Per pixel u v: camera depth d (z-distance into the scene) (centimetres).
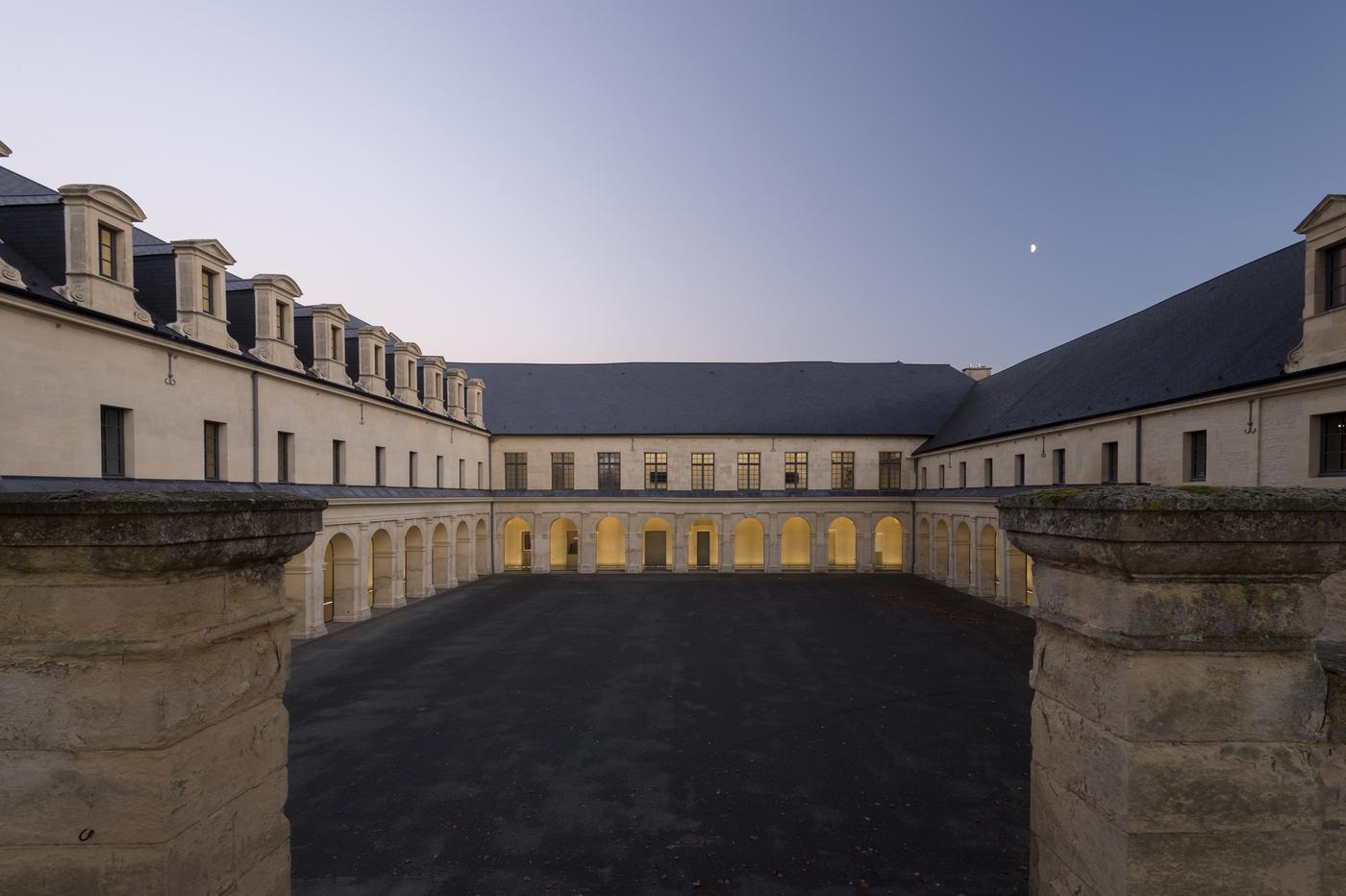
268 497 370
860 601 3156
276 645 388
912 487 4438
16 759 306
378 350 3022
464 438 4006
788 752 1298
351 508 2597
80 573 303
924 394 4756
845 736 1380
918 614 2806
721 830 1005
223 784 343
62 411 1533
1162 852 317
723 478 4450
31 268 1612
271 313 2303
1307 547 312
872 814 1050
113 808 303
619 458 4478
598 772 1207
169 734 306
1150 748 317
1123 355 2786
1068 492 357
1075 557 348
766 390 4819
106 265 1700
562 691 1698
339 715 1518
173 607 311
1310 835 321
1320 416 1639
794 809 1070
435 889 860
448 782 1170
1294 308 1936
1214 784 317
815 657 2062
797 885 866
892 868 903
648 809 1070
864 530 4309
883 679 1812
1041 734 396
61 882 304
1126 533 305
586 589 3534
